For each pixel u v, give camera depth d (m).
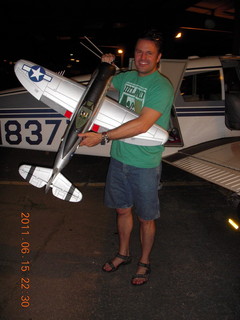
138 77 1.91
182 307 1.99
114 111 1.99
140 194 2.01
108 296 2.07
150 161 1.94
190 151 3.63
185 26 10.91
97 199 3.60
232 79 4.33
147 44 1.74
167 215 3.26
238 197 2.56
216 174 2.72
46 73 2.28
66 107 2.26
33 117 3.97
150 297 2.07
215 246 2.70
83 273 2.30
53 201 3.50
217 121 3.94
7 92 3.96
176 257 2.53
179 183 4.16
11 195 3.63
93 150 4.08
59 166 1.98
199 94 3.89
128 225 2.26
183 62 3.45
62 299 2.03
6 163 4.84
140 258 2.27
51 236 2.78
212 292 2.12
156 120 1.79
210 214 3.29
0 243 2.64
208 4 9.47
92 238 2.77
